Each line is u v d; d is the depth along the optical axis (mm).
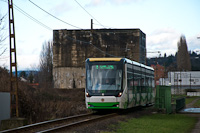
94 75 21109
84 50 71375
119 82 20875
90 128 14062
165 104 23766
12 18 17109
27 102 20250
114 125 15648
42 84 38188
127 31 70750
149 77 30016
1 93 16219
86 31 71438
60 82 71250
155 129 14539
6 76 24250
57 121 16062
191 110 28328
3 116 16328
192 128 15297
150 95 30109
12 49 17438
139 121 17906
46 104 22328
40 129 13852
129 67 22438
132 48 70438
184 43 141000
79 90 46469
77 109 25000
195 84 115562
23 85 25922
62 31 71938
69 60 71500
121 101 20578
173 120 18922
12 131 12320
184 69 138875
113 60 21391
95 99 20531
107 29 71188
